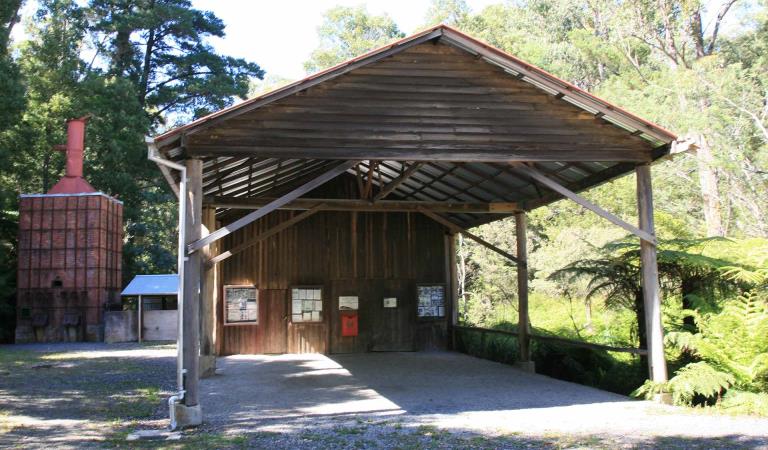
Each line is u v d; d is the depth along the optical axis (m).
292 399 9.04
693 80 17.89
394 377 11.19
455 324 15.78
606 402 8.45
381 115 8.30
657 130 8.44
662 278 10.38
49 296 22.00
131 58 33.69
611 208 20.77
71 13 30.80
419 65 8.50
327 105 8.21
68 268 22.12
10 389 10.34
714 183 19.03
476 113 8.52
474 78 8.59
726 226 19.73
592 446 5.97
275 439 6.45
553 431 6.66
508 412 7.82
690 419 7.25
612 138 8.76
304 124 8.11
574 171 10.30
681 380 8.02
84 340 21.89
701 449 5.83
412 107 8.39
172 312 22.06
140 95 33.12
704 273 9.76
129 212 30.69
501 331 13.14
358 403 8.62
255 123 7.96
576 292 18.77
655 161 8.91
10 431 7.04
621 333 14.12
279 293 15.20
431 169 12.16
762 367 7.89
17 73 22.38
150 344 20.27
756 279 8.55
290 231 15.40
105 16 31.98
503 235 24.62
